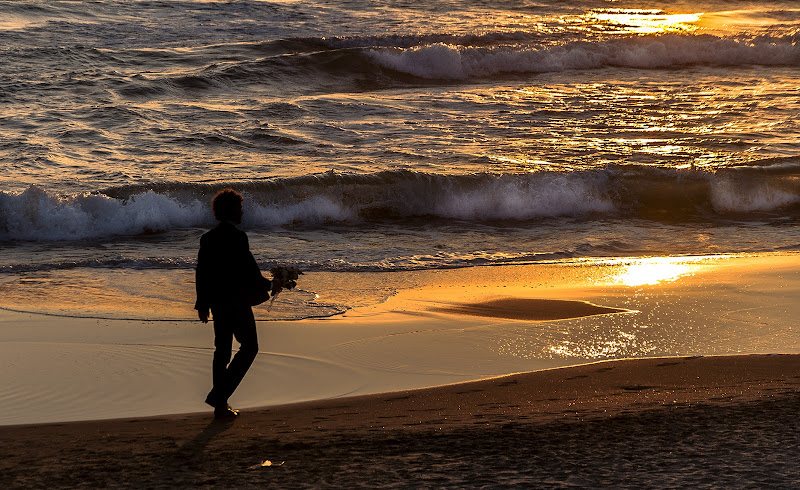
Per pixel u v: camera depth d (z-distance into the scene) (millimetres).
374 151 45750
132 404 15477
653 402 13883
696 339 19891
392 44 81375
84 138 46312
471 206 38844
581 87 68500
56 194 34594
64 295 24281
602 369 16781
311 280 26438
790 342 19594
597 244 33312
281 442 12156
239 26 88062
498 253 31406
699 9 115562
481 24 95375
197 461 11289
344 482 10234
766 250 32562
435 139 48812
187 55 73062
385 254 30875
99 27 83062
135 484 10383
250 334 13930
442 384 16500
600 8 111812
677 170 41688
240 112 54531
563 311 22844
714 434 11812
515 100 61688
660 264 29375
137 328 20828
